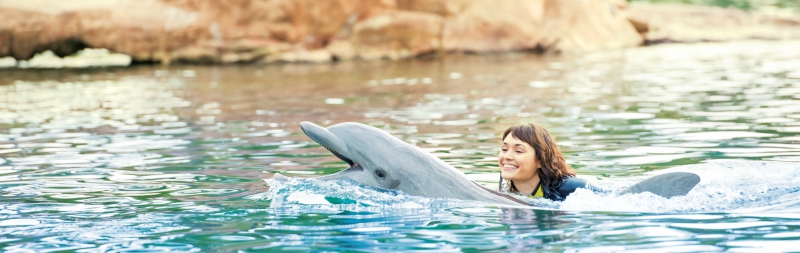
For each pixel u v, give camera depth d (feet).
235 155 20.63
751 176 16.19
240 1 53.42
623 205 13.92
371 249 11.55
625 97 31.86
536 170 15.29
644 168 17.95
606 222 12.85
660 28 63.05
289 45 53.57
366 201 14.60
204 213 14.12
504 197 14.85
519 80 39.55
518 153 15.19
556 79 39.55
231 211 14.23
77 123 27.66
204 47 52.47
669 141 21.50
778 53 49.24
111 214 14.19
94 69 50.65
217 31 52.80
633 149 20.44
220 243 12.07
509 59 51.52
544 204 14.29
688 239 11.73
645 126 24.34
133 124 27.14
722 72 39.99
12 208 14.79
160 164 19.51
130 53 52.37
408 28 54.34
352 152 15.56
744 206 13.73
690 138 21.84
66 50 52.29
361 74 44.60
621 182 16.49
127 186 16.81
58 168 19.12
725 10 69.41
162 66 51.57
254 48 52.47
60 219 13.84
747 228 12.24
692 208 13.62
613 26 60.39
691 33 63.26
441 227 12.78
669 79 37.83
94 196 15.81
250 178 17.52
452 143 22.12
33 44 51.57
